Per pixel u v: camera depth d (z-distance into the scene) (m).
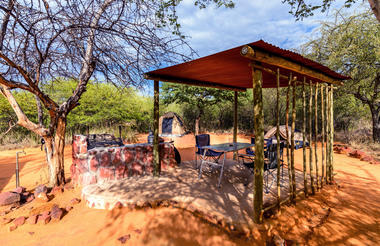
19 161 6.55
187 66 3.32
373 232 2.64
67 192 3.86
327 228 2.74
